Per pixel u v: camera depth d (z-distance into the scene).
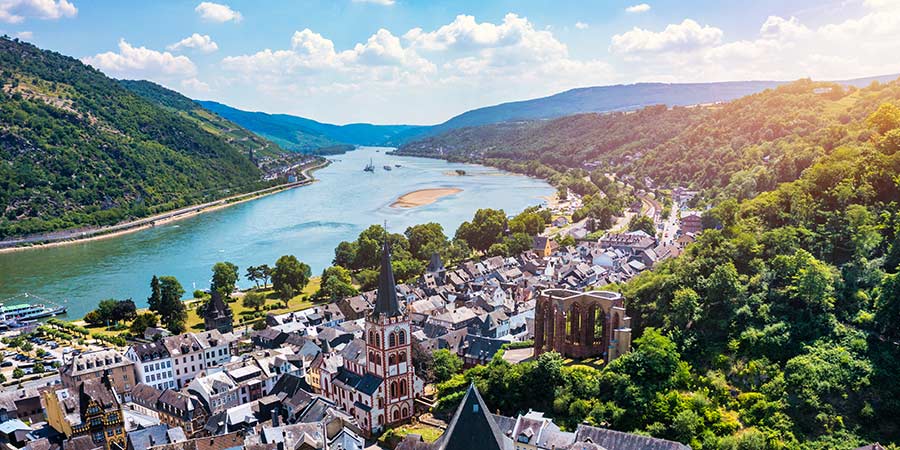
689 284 181.12
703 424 139.88
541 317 188.75
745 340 157.88
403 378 170.12
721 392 148.88
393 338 166.50
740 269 183.50
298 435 143.75
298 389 180.25
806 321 157.62
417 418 169.75
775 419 136.50
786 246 182.75
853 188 197.62
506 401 159.75
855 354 144.38
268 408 173.50
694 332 167.75
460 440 103.56
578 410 150.38
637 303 191.38
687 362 160.75
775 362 151.00
